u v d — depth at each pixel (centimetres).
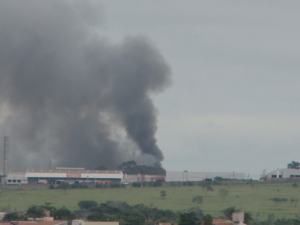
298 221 15150
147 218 15150
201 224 12531
